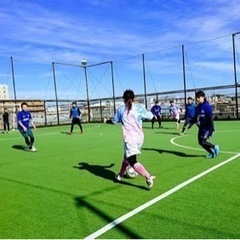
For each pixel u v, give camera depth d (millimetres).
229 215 4328
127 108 5688
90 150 11203
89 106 34344
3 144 14852
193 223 4094
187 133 16797
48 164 8734
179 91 28406
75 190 5879
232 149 10180
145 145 11883
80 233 3914
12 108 29047
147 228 3988
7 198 5512
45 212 4719
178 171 7145
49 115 31828
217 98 27328
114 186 6031
